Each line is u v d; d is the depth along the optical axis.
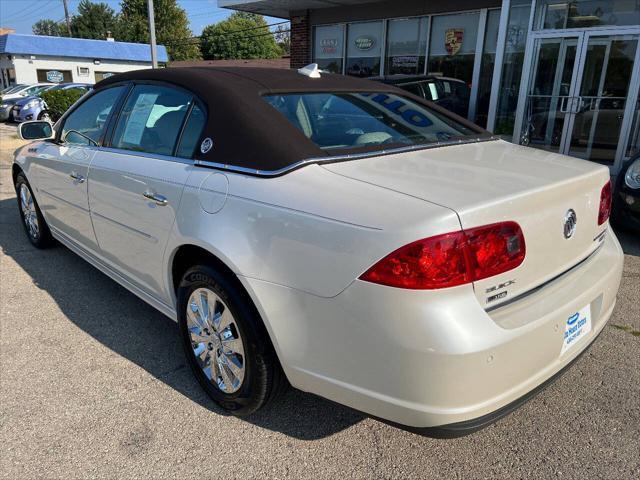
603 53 8.64
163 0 63.44
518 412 2.50
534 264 1.94
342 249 1.81
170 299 2.74
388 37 12.51
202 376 2.57
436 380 1.70
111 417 2.46
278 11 14.19
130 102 3.14
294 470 2.15
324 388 1.97
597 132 9.00
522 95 9.52
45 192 4.07
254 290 2.07
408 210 1.75
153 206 2.63
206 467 2.16
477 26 10.85
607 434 2.34
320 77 2.97
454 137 2.80
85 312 3.54
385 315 1.73
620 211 4.86
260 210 2.08
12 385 2.71
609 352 3.01
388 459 2.21
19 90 23.05
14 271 4.26
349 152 2.27
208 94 2.55
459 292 1.71
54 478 2.10
